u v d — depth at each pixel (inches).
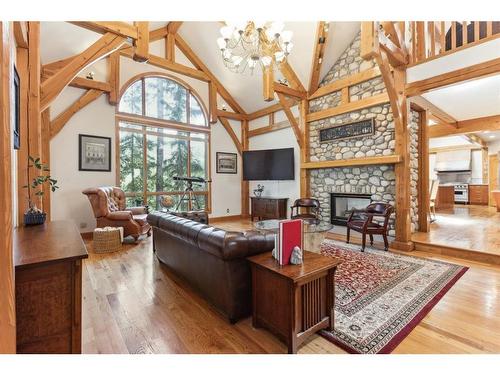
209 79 263.6
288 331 62.4
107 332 72.0
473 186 358.6
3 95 38.4
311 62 201.9
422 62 148.6
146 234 192.1
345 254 145.1
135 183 221.3
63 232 73.7
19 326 47.3
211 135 271.6
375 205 163.3
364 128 184.2
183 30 236.1
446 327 73.5
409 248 151.3
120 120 209.2
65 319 51.4
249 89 263.9
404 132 156.3
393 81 151.1
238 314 77.1
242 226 243.6
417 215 184.2
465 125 226.5
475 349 64.0
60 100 179.8
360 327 73.7
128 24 114.2
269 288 68.8
